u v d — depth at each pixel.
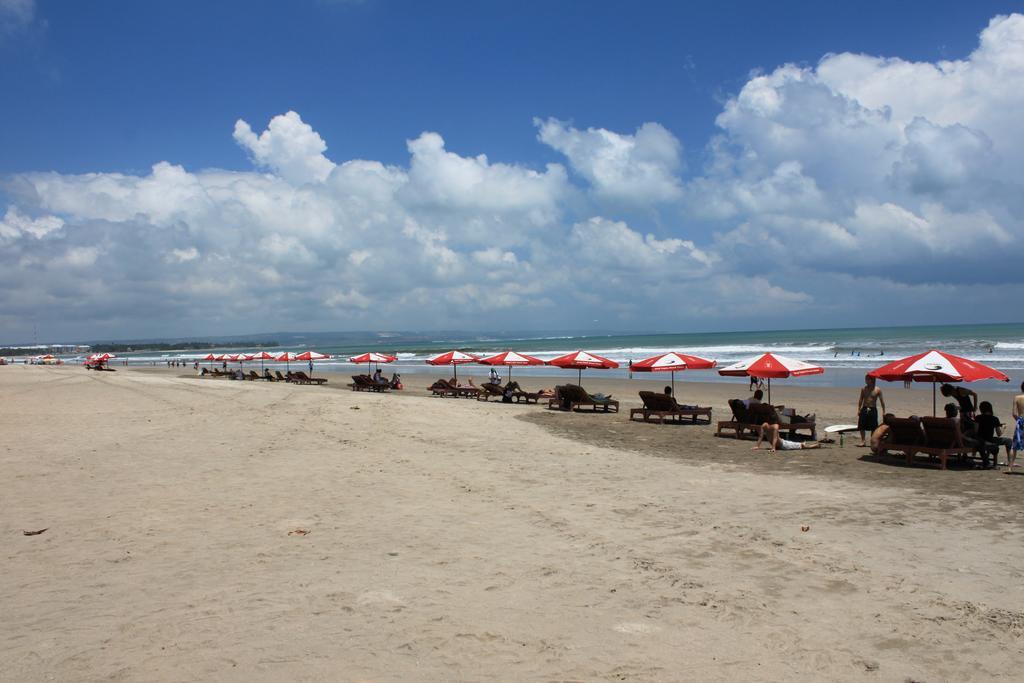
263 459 11.22
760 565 5.76
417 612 4.75
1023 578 5.39
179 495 8.52
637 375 42.75
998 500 8.27
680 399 25.50
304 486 9.06
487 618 4.64
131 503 8.09
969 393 11.80
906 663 3.96
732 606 4.86
